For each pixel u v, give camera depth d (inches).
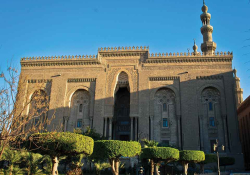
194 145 1619.1
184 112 1701.5
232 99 1699.1
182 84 1765.5
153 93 1776.6
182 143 1651.1
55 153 761.6
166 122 1744.6
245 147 2075.5
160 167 1445.6
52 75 1911.9
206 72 1769.2
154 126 1738.4
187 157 1145.4
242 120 2161.7
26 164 1053.2
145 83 1793.8
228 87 1727.4
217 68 1771.7
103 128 1745.8
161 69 1814.7
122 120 1964.8
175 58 1814.7
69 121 1835.6
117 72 1847.9
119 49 1899.6
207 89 1772.9
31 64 1951.3
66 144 733.3
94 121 1749.5
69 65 1919.3
